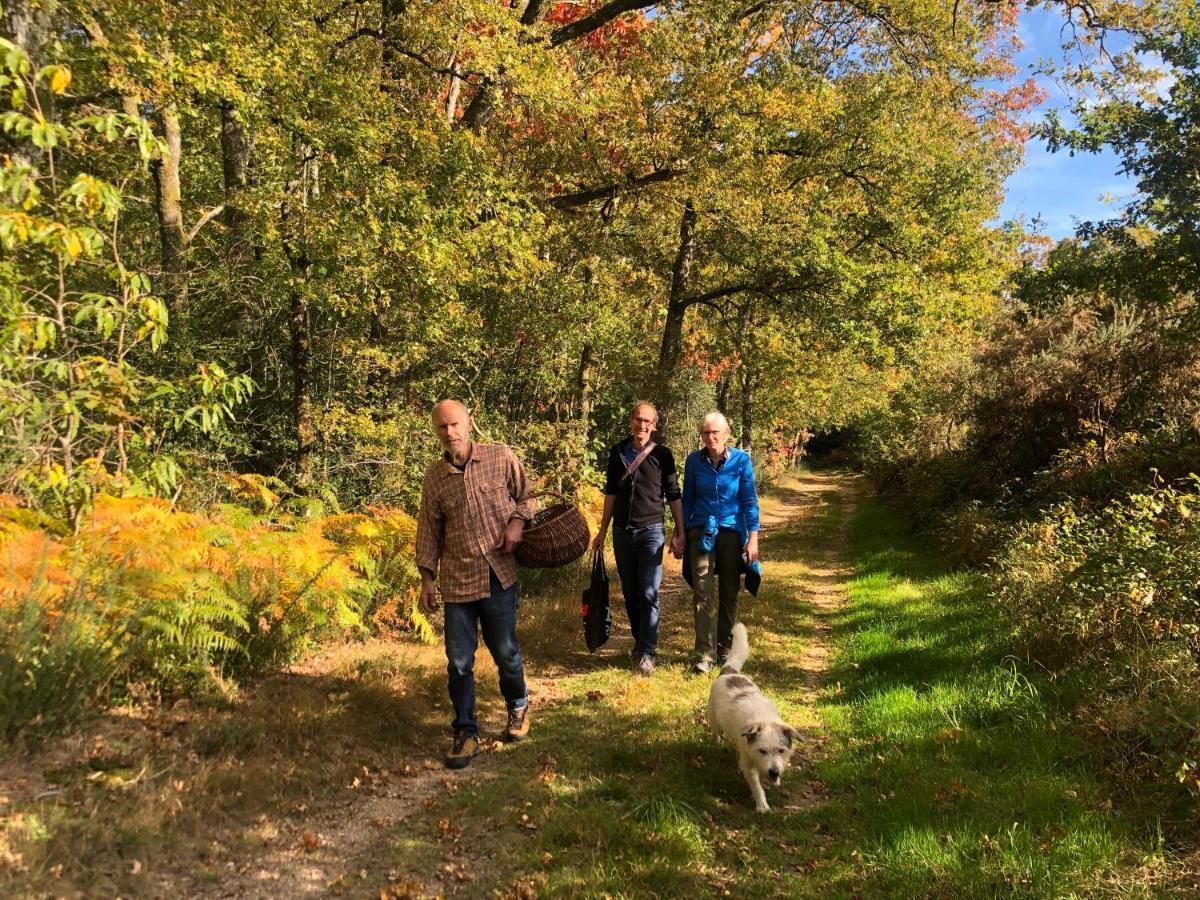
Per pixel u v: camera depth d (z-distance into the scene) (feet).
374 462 35.55
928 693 17.78
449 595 14.57
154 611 13.79
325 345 37.70
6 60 13.10
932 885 10.00
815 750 15.57
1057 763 13.38
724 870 10.71
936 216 61.46
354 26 32.78
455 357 41.96
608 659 21.97
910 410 69.41
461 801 12.38
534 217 33.71
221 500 25.16
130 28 24.48
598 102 40.93
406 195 27.25
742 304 62.13
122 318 16.44
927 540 43.45
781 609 28.84
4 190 13.51
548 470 41.37
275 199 28.35
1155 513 20.48
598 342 50.31
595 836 11.23
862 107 54.65
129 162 25.48
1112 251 31.50
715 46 44.01
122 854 9.53
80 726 12.10
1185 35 28.91
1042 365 37.99
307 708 14.67
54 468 15.11
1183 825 11.00
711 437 20.66
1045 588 20.84
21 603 12.18
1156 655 14.90
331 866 10.36
